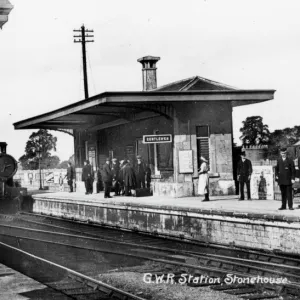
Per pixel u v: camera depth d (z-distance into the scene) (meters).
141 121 25.56
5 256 15.19
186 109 22.70
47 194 31.30
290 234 13.67
